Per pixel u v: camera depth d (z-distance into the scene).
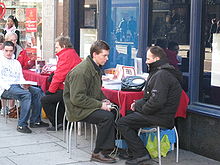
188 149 5.77
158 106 4.81
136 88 5.34
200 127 5.59
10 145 5.84
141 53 6.49
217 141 5.38
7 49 6.63
